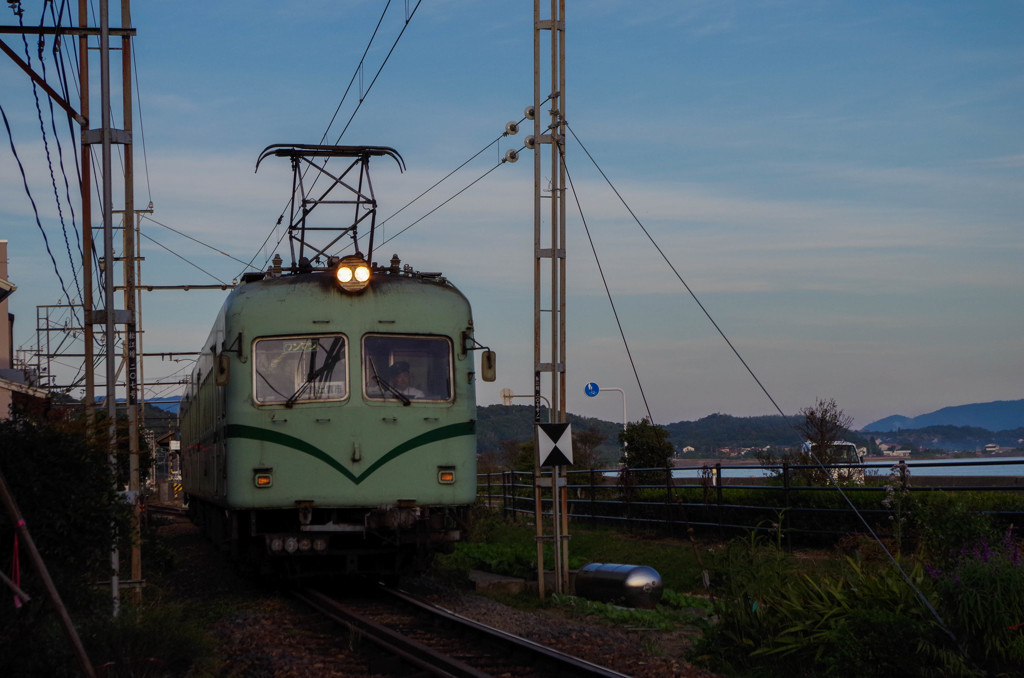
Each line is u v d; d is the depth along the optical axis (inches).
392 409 479.8
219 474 520.1
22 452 293.4
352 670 327.0
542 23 527.8
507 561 624.1
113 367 373.1
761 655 333.7
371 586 550.0
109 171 382.3
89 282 413.4
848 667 301.7
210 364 581.0
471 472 492.1
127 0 418.3
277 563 509.7
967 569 313.6
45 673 271.0
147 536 601.0
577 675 306.7
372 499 471.2
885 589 324.8
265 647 366.0
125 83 418.3
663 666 328.8
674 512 722.8
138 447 401.1
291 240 541.3
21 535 237.5
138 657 308.2
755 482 705.0
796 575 373.4
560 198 532.4
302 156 542.6
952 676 291.1
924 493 472.4
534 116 528.1
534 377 528.4
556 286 529.7
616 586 472.4
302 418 473.1
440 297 502.9
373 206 549.6
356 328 485.4
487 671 322.3
